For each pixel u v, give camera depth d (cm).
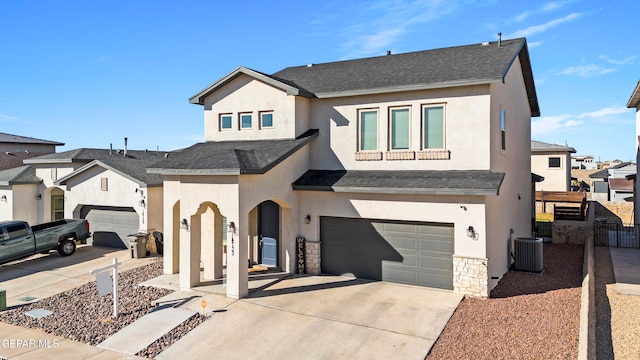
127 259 1766
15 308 1200
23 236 1689
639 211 2164
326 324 1027
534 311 1044
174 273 1484
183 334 1000
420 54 1791
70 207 2130
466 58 1530
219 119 1670
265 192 1320
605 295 1134
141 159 2412
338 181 1405
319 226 1476
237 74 1602
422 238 1309
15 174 2377
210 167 1230
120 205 1966
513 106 1608
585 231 1942
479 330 955
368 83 1488
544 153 3550
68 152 2470
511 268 1495
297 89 1455
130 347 943
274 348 920
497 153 1356
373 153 1455
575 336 883
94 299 1253
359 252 1415
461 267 1208
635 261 1517
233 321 1057
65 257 1830
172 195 1466
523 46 1638
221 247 1423
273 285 1339
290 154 1394
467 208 1200
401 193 1262
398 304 1144
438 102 1353
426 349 885
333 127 1538
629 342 845
